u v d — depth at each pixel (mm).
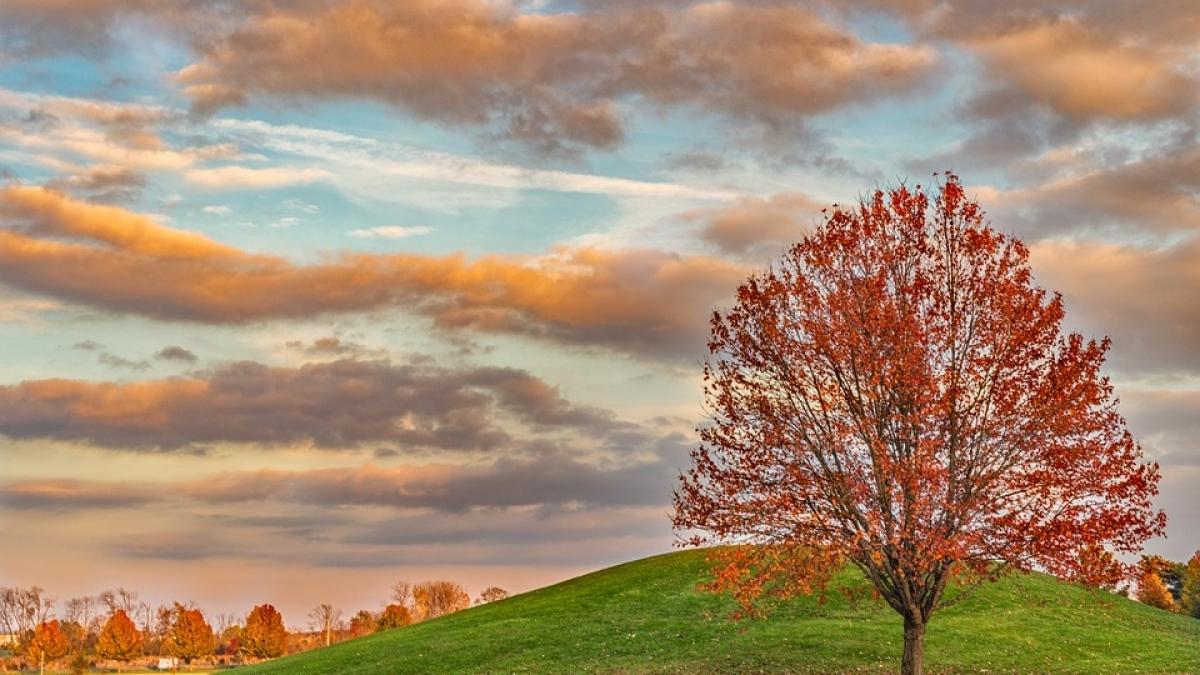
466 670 52062
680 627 56594
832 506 38625
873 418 38875
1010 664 47969
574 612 63625
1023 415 37906
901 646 50688
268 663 67312
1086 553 36438
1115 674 46594
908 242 40375
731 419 40250
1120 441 37469
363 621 173125
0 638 181500
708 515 39625
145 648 169375
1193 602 108500
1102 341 38500
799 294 40062
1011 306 38500
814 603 59562
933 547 35781
